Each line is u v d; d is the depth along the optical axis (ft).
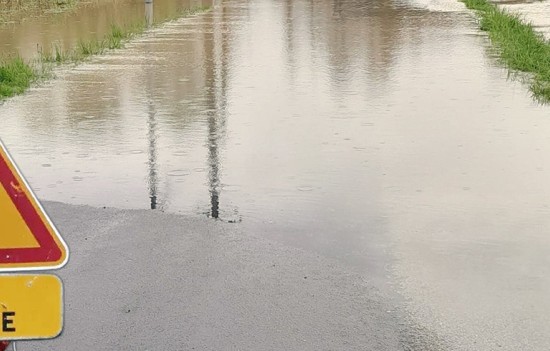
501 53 60.18
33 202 12.76
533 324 18.25
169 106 42.80
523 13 92.02
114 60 59.31
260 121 39.09
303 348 17.03
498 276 20.92
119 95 45.91
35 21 87.45
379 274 21.01
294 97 44.98
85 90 47.47
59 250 12.87
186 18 90.58
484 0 107.76
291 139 35.55
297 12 97.04
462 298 19.56
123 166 31.53
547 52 59.21
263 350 16.94
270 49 64.59
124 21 86.28
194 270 21.17
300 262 21.77
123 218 25.39
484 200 27.12
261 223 25.02
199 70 54.54
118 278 20.62
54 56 60.90
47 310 13.07
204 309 18.85
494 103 42.83
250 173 30.50
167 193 28.14
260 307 18.98
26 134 36.65
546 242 23.36
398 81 49.60
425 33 73.97
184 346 17.15
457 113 40.45
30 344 17.20
